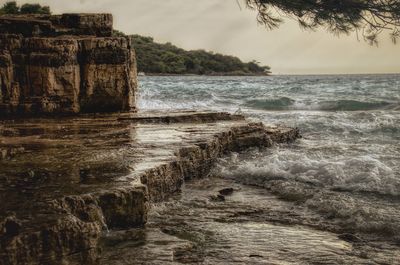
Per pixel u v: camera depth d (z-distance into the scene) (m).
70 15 18.16
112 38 16.94
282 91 45.84
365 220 6.87
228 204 7.88
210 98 34.75
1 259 3.98
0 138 10.52
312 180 9.62
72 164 7.46
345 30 8.71
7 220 4.37
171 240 5.61
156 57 170.62
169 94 38.28
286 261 5.28
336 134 18.75
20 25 16.75
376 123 20.66
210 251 5.52
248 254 5.46
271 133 14.48
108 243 5.38
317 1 8.51
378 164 10.33
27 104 15.65
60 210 4.79
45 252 4.26
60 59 15.92
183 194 8.35
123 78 17.12
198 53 196.12
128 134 11.43
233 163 11.17
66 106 16.12
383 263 5.32
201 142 10.30
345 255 5.53
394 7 8.17
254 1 8.78
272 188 9.18
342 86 58.22
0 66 15.38
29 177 6.43
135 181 6.34
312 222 6.92
